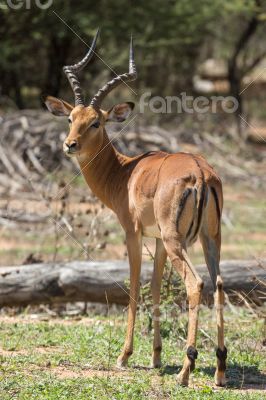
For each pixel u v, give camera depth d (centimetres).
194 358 898
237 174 2764
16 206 2058
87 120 1079
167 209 920
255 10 3500
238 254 1775
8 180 2278
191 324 895
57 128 2517
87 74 3406
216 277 920
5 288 1296
